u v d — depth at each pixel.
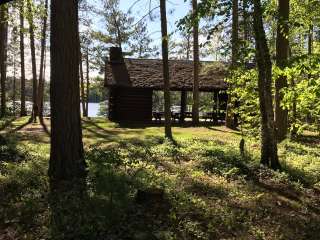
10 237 8.73
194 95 34.16
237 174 14.11
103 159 14.31
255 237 9.73
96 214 9.51
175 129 29.48
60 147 11.99
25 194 10.62
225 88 35.69
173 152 17.27
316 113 16.48
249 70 17.92
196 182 12.77
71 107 12.06
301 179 14.36
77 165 12.02
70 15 11.88
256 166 14.91
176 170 14.10
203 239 9.30
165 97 22.66
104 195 10.55
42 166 13.25
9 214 9.59
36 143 19.98
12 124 30.80
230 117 31.27
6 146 16.00
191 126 32.06
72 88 12.05
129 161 14.57
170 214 10.02
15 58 54.53
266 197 12.24
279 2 18.20
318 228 10.57
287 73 13.63
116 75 36.00
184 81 36.34
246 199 11.88
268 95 15.18
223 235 9.63
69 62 11.97
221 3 14.62
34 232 8.91
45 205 10.02
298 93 13.84
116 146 19.30
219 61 28.31
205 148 18.38
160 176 12.91
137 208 10.09
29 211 9.73
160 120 35.47
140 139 22.62
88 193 10.64
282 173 14.37
